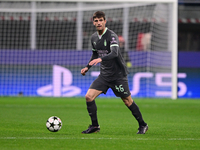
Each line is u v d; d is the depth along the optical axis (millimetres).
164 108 40938
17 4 60125
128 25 60438
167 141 18359
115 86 21078
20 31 61531
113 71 20875
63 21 60938
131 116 32250
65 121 27875
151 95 56562
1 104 44000
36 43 61062
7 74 56375
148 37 60469
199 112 36875
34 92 56625
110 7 60188
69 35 61062
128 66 56188
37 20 60844
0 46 61531
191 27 62375
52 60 56219
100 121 28141
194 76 56719
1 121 27219
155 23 60281
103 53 21000
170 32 59062
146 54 56031
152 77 56469
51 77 56375
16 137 19109
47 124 20734
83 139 18578
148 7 60156
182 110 38875
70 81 56344
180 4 62344
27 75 56438
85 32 60312
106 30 20797
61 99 52250
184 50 62781
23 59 56125
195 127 24734
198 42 62625
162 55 56438
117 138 19109
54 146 16562
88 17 60375
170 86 56812
